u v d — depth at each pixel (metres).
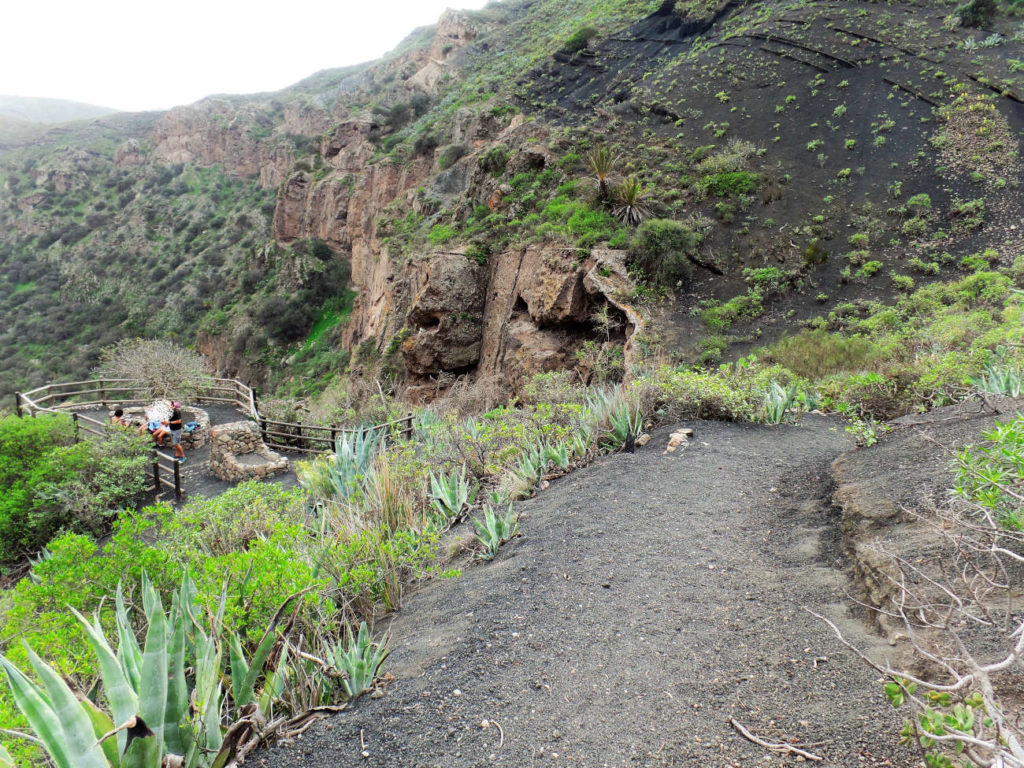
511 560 4.50
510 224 23.08
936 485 3.99
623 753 2.36
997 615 2.56
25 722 2.51
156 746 2.16
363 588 4.21
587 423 7.41
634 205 19.81
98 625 2.67
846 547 3.86
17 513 9.36
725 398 7.86
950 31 26.25
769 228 19.30
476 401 16.48
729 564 4.04
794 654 2.86
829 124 23.25
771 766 2.17
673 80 29.92
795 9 31.77
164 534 5.55
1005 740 1.53
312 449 13.12
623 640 3.22
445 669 3.07
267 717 2.72
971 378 6.86
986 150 19.48
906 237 17.84
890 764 2.04
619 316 17.34
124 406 17.08
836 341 13.65
